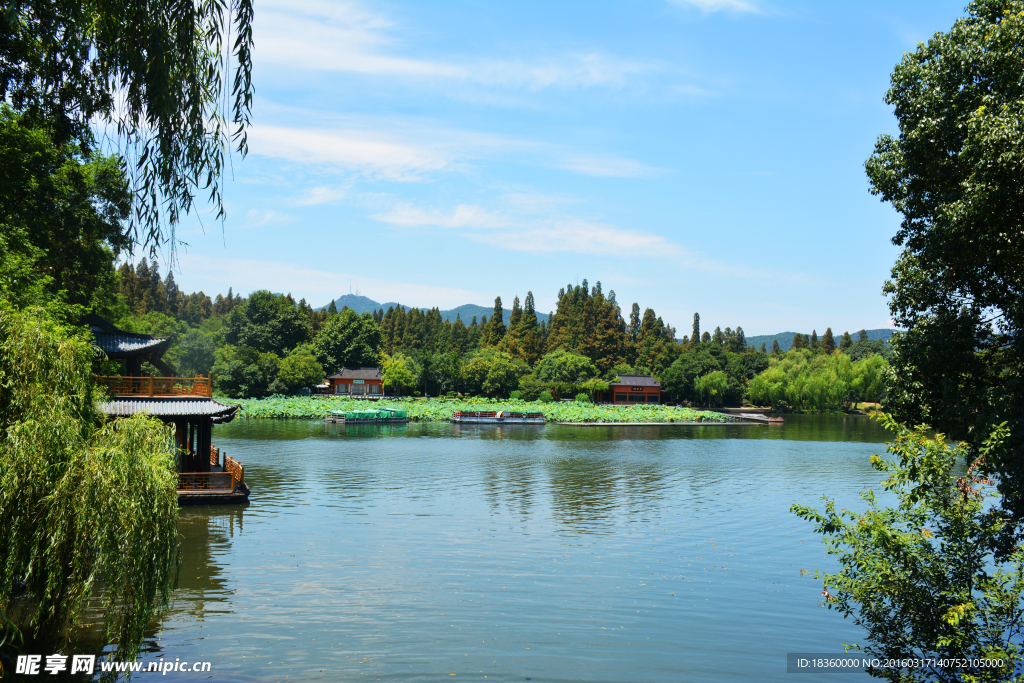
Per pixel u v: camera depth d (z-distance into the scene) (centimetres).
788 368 13962
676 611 1959
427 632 1753
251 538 2725
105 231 3894
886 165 2147
